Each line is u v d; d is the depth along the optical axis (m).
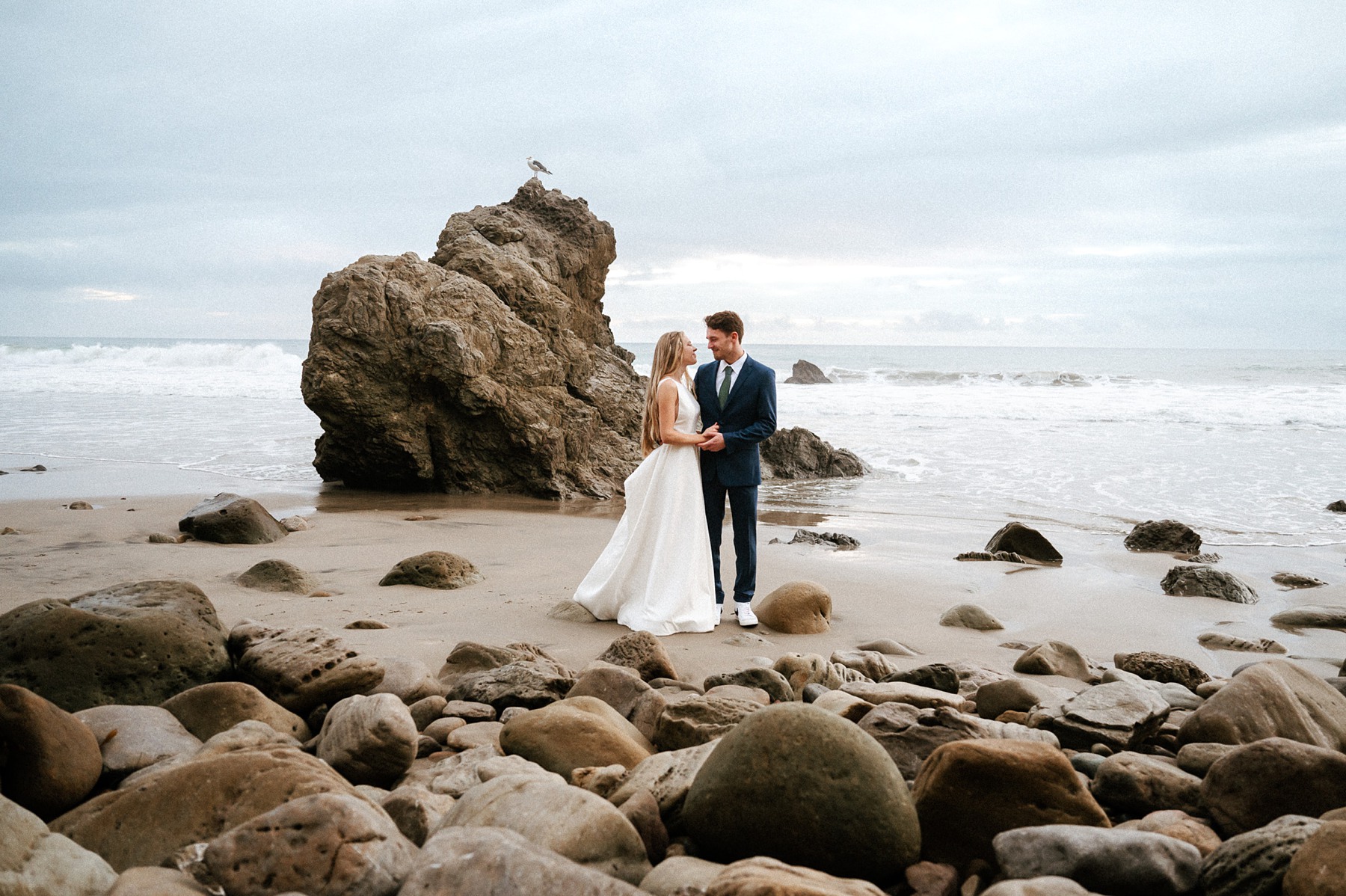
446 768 3.39
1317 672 5.34
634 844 2.65
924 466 15.90
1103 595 7.35
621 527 6.27
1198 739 3.93
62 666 3.96
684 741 3.70
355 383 12.10
